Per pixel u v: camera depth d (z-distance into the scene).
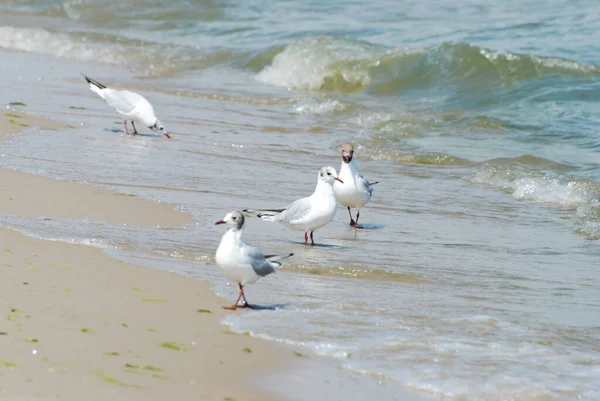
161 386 7.23
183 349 8.10
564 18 36.16
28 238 11.28
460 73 28.28
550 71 27.70
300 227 12.75
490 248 13.41
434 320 9.63
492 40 33.00
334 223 14.66
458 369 8.23
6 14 42.09
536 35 33.50
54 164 16.03
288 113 24.94
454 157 20.22
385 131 22.62
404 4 40.41
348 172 14.19
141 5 41.94
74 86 26.12
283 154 19.52
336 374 7.92
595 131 22.39
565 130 22.59
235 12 40.50
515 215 15.81
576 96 25.81
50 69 29.58
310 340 8.69
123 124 21.36
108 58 33.22
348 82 29.22
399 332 9.13
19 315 8.48
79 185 14.60
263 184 16.34
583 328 9.70
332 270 11.51
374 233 14.03
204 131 21.55
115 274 10.16
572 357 8.70
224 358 8.01
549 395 7.78
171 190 15.12
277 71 30.44
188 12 40.81
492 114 24.41
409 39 33.75
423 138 22.12
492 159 19.67
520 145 21.27
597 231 14.64
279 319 9.23
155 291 9.70
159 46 34.84
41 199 13.48
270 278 10.91
